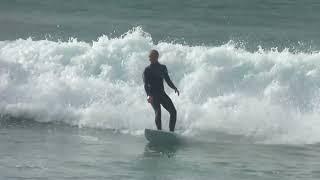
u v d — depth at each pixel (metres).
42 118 66.31
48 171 47.03
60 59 72.88
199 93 67.69
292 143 58.53
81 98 67.19
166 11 113.81
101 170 48.09
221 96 66.62
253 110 64.19
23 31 101.00
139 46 73.25
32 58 73.25
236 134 60.72
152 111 64.56
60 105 66.81
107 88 68.38
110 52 72.69
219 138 59.81
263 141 59.12
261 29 102.94
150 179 46.19
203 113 64.25
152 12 113.31
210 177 47.31
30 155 51.97
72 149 54.91
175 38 96.00
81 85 68.94
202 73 69.25
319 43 93.50
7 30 101.62
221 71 69.25
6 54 73.94
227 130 61.66
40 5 119.19
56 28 102.69
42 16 111.56
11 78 70.25
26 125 64.31
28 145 55.81
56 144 56.62
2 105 67.56
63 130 62.50
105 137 60.00
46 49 73.94
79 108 66.38
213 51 71.19
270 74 68.50
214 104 65.25
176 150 55.81
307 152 55.66
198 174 48.12
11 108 67.19
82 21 107.69
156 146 56.97
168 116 63.50
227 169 49.84
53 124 64.94
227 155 54.41
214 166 50.69
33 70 71.56
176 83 69.31
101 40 74.50
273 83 67.81
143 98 66.75
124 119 64.00
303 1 120.50
